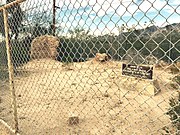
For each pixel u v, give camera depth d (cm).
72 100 557
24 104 525
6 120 424
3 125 414
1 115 457
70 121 438
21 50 341
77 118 448
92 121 458
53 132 405
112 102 529
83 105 539
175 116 283
